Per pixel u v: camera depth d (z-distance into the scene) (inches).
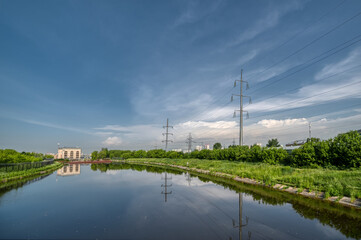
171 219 389.7
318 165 861.2
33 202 531.2
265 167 963.3
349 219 382.3
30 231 330.3
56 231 330.3
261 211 439.8
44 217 405.1
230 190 686.5
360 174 608.1
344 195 509.4
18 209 464.8
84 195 621.6
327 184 567.5
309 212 428.1
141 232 324.5
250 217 400.2
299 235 310.2
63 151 5994.1
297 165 951.6
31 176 1136.2
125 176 1163.9
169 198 572.4
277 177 765.9
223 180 938.7
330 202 497.0
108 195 619.5
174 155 2699.3
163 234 315.6
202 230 331.3
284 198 556.4
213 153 1812.3
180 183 858.1
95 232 325.1
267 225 354.3
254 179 840.9
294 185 649.6
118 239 297.7
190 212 435.8
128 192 666.8
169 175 1192.2
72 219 392.8
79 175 1248.8
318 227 343.9
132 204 508.4
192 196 595.8
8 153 1278.3
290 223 363.6
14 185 831.1
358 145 735.7
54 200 555.5
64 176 1191.6
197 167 1488.7
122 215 416.8
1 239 298.7
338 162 803.4
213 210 450.3
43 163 1617.9
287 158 1037.8
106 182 912.9
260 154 1189.1
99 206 490.0
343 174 629.3
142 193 647.8
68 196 607.8
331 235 310.8
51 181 956.0
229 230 331.0
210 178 1019.3
